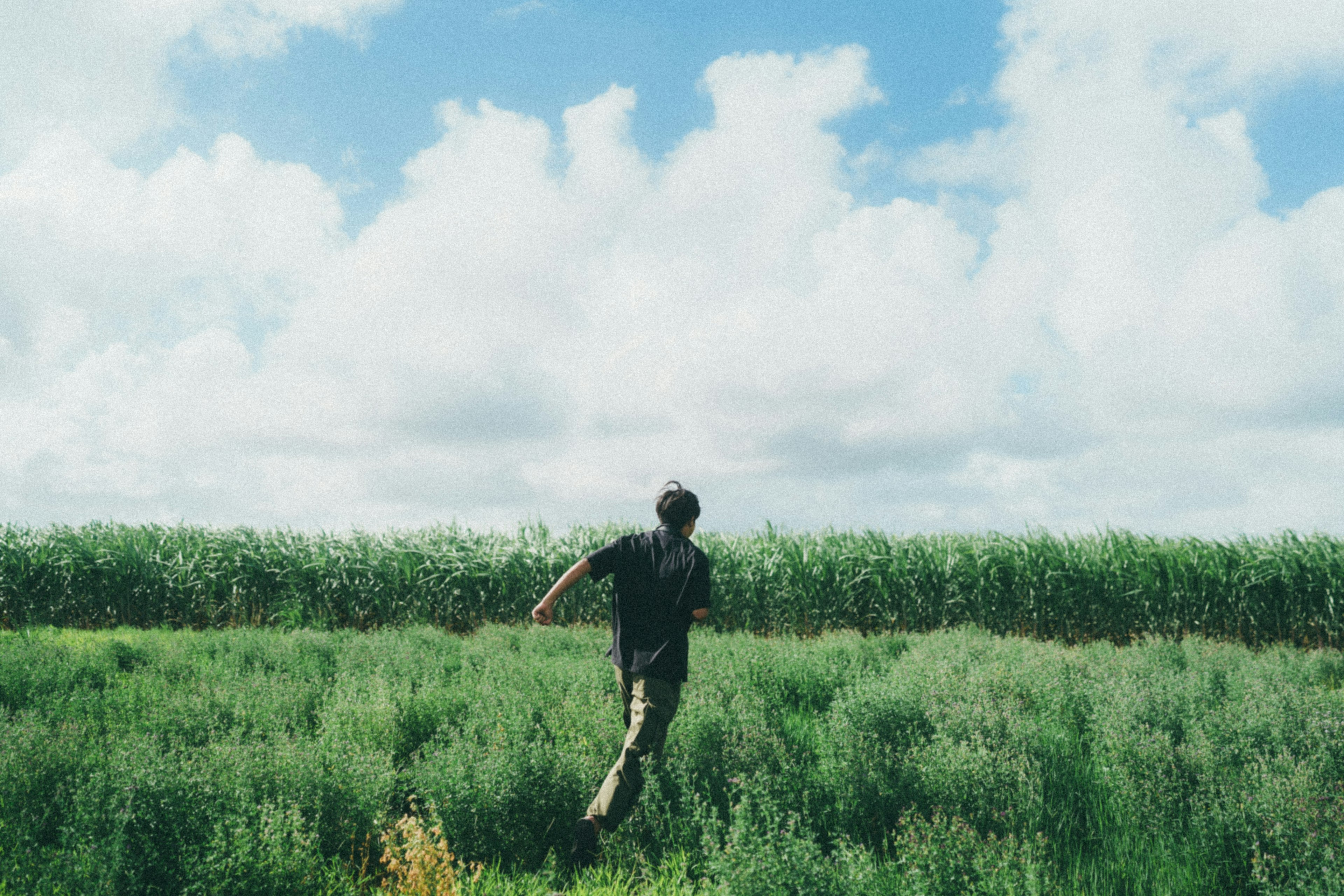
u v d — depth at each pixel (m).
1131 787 3.43
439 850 2.88
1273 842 2.89
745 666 6.29
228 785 3.04
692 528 3.81
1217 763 3.69
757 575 13.22
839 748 4.04
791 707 5.75
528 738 4.24
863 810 3.46
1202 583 11.75
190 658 6.94
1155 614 12.00
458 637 10.14
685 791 3.32
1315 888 2.48
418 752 4.05
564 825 3.43
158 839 2.65
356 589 13.60
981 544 13.13
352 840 3.15
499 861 3.12
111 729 4.32
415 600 13.62
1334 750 3.81
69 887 2.37
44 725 4.06
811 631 12.93
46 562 13.66
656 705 3.31
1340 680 6.87
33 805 3.18
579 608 13.20
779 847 2.63
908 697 4.71
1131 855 3.04
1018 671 6.07
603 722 4.12
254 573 13.78
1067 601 12.16
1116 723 4.23
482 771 3.41
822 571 12.95
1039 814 3.23
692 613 3.40
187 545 14.10
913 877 2.48
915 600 12.76
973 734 4.07
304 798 3.14
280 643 7.99
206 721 4.44
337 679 5.93
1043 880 2.55
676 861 3.04
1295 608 11.38
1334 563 11.23
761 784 3.24
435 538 14.50
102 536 14.39
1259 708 4.48
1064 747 4.26
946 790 3.41
